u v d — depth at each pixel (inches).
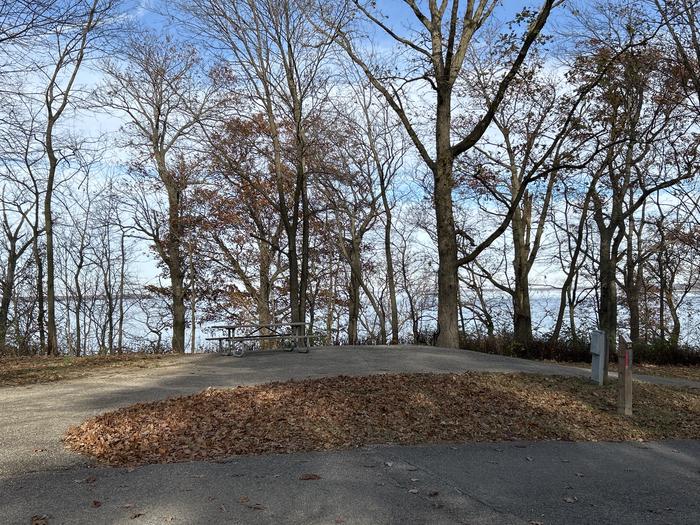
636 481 234.8
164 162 1096.8
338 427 291.3
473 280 1239.5
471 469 238.5
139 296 1312.7
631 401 353.4
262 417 300.5
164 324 1306.6
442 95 656.4
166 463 228.8
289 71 845.8
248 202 1104.8
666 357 669.9
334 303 1268.5
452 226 660.1
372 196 1082.1
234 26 810.2
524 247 1027.9
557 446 287.6
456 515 184.5
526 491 213.9
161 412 304.3
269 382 398.3
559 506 199.2
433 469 235.0
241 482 207.0
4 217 1163.3
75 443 250.2
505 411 339.3
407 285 1253.7
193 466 225.3
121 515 173.9
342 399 339.3
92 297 1371.8
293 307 895.1
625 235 1138.7
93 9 643.5
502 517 184.9
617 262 1066.7
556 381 420.5
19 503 181.9
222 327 556.7
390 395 353.7
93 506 180.5
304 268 937.5
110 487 198.5
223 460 235.3
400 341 1019.3
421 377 411.2
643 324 1165.1
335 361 508.7
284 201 930.7
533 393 382.3
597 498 210.1
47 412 311.1
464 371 447.5
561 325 977.5
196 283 1220.5
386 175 1093.8
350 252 1179.3
